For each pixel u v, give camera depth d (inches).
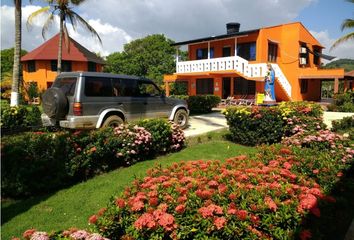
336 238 143.0
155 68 2092.8
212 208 115.0
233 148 333.7
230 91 987.3
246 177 147.9
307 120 330.3
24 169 198.1
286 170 161.5
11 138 207.5
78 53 1357.0
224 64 900.0
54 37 1395.2
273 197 128.4
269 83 753.6
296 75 958.4
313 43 1042.1
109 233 118.0
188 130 460.1
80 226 163.0
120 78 379.6
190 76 1031.0
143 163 277.0
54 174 213.5
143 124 295.9
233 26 983.0
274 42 932.6
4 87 1440.7
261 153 207.2
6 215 175.9
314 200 125.3
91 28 913.5
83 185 222.8
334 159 202.7
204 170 166.2
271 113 337.1
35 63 1332.4
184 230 111.3
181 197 124.2
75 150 225.6
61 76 351.6
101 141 244.8
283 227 116.4
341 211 165.2
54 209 184.1
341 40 910.4
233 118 357.1
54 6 858.8
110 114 363.9
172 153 316.2
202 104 715.4
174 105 451.2
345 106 789.9
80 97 331.9
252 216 114.9
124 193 138.6
